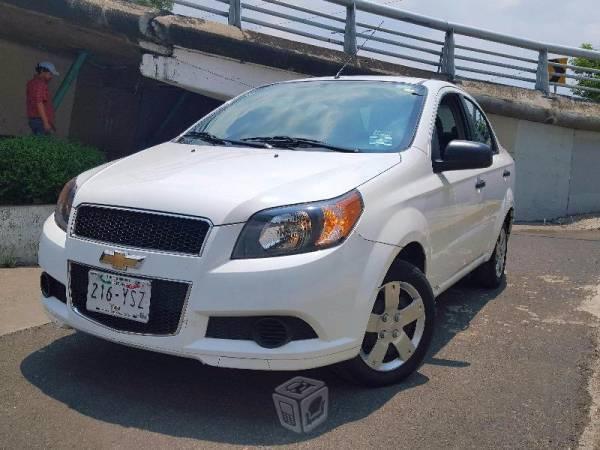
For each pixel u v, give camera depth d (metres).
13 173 6.14
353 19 10.71
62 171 6.38
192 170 3.59
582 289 6.23
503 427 3.32
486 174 5.21
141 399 3.48
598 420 3.43
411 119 4.29
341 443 3.09
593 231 11.59
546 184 13.16
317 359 3.17
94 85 11.91
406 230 3.62
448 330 4.88
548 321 5.16
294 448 3.03
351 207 3.32
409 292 3.77
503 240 6.15
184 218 3.16
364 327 3.35
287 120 4.45
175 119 11.68
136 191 3.36
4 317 4.69
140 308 3.18
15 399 3.44
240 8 9.44
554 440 3.21
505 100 12.23
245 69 9.53
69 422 3.22
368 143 4.09
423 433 3.23
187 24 8.77
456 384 3.83
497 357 4.32
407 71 11.45
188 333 3.10
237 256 3.09
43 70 8.33
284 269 3.06
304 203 3.21
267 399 3.52
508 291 6.11
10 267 6.06
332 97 4.63
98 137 12.14
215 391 3.60
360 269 3.30
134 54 9.61
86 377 3.74
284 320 3.11
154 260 3.15
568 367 4.16
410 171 3.89
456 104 5.07
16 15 8.25
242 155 3.88
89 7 8.12
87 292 3.38
